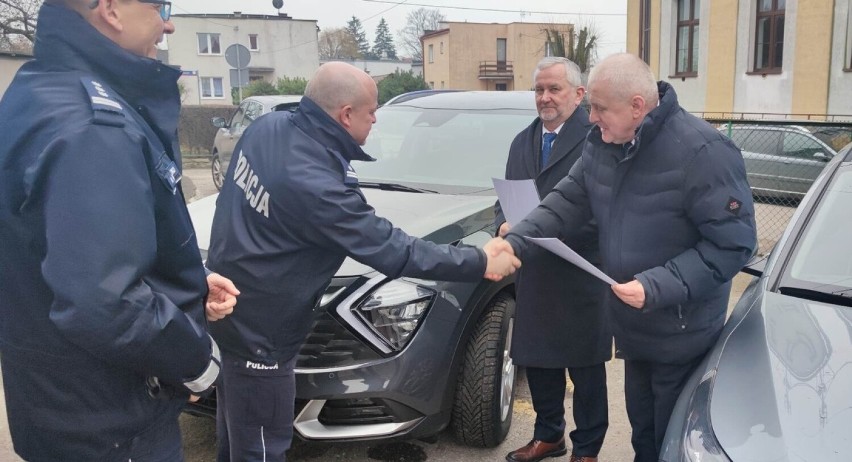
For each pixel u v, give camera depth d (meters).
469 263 2.38
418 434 2.99
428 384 2.92
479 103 4.67
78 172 1.39
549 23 48.75
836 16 16.16
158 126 1.64
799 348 2.20
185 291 1.70
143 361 1.50
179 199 1.64
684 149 2.29
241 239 2.23
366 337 2.79
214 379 1.70
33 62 1.56
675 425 2.20
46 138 1.41
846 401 1.93
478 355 3.18
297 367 2.79
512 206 2.80
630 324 2.51
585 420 3.13
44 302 1.49
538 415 3.28
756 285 2.80
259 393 2.31
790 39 17.22
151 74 1.60
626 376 2.73
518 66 53.78
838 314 2.38
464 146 4.28
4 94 1.54
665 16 21.06
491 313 3.28
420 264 2.26
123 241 1.42
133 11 1.57
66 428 1.55
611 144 2.50
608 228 2.50
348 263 2.91
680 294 2.27
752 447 1.86
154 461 1.67
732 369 2.20
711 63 19.50
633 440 2.79
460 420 3.26
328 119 2.21
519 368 4.39
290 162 2.15
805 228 2.85
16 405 1.58
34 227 1.45
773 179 9.90
